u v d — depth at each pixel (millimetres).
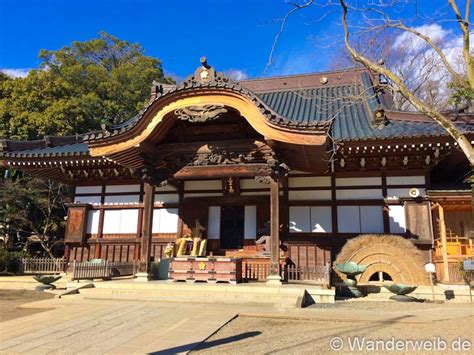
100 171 16750
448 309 9797
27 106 25906
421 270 12039
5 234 23688
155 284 11414
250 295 10500
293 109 18500
